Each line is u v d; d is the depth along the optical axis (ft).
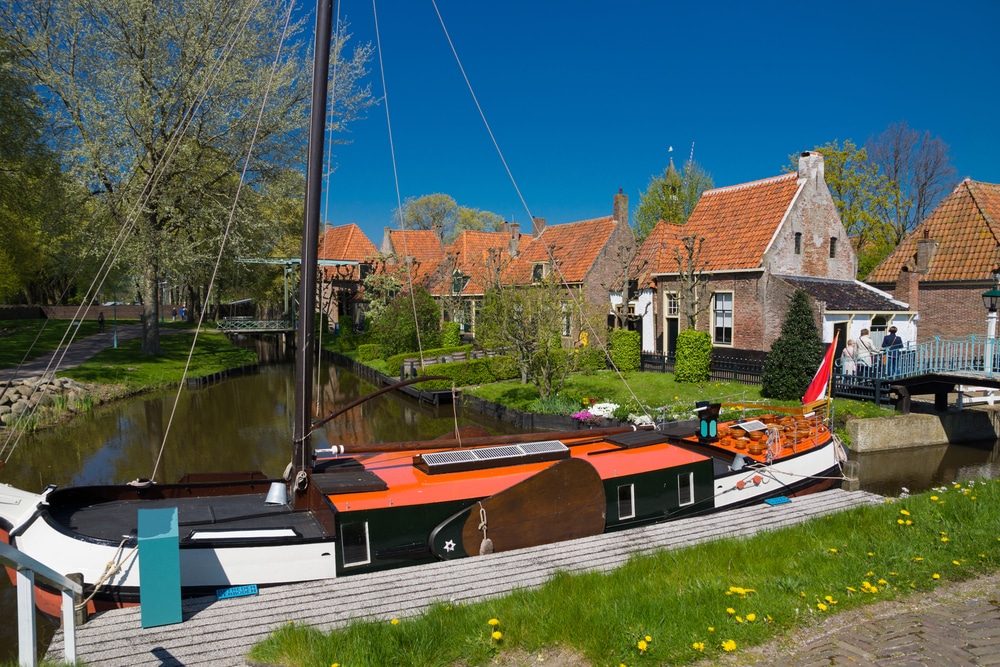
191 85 76.79
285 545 20.54
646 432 32.86
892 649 15.28
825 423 37.14
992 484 28.53
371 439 54.08
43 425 57.47
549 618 17.02
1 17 71.92
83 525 21.42
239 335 165.37
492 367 76.74
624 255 100.22
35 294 172.24
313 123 23.82
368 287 128.98
